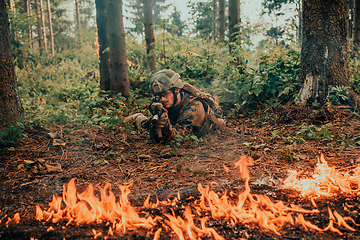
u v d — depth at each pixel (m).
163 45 8.32
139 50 13.24
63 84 9.49
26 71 10.77
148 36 9.81
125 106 6.48
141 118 4.90
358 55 9.43
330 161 3.20
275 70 6.50
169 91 3.96
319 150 3.57
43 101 7.60
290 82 6.16
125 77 7.20
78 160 3.62
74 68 13.10
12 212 2.36
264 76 6.31
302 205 2.27
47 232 2.01
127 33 18.42
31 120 5.23
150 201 2.49
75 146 4.06
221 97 6.55
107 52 7.52
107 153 3.73
